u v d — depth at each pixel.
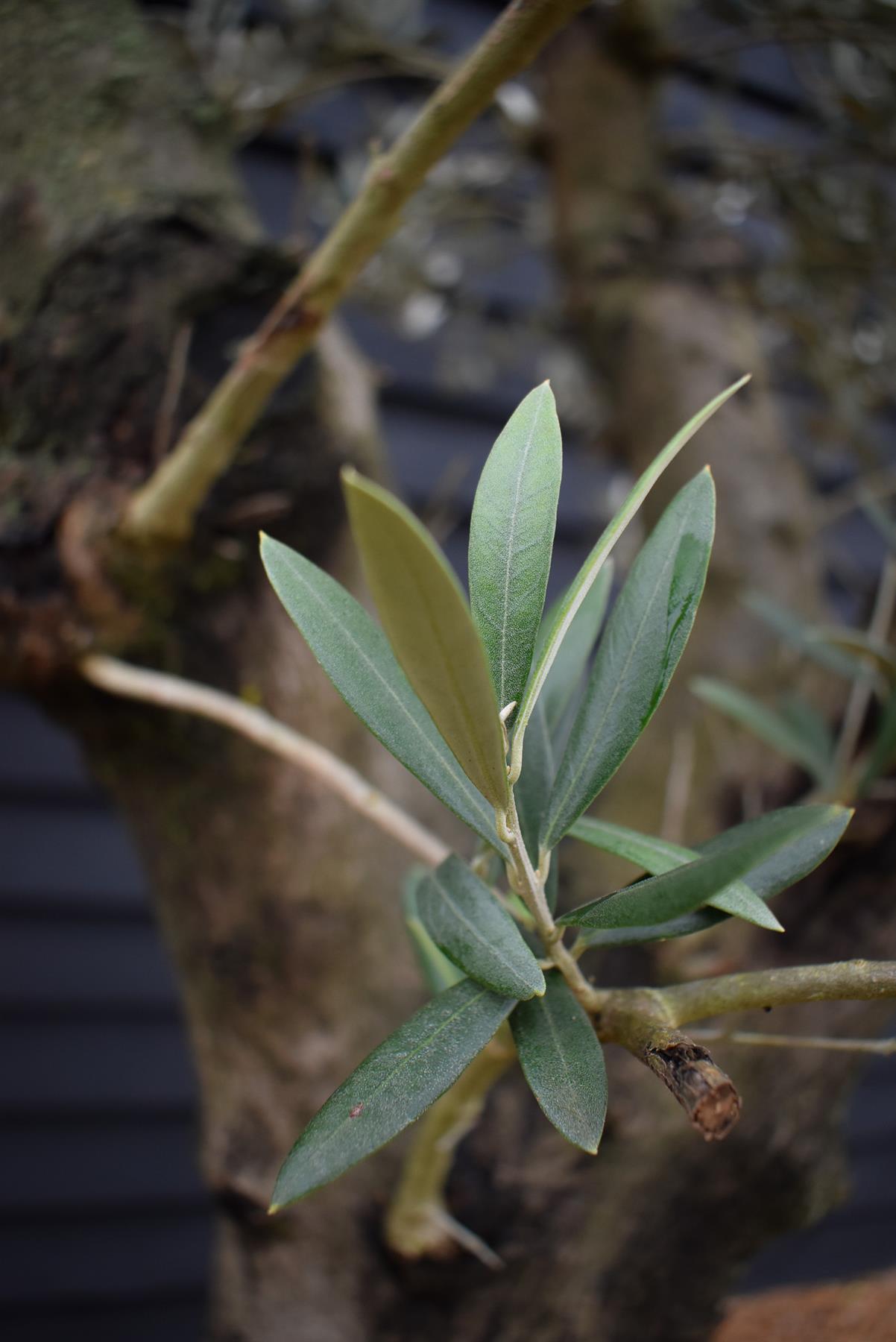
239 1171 0.49
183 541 0.43
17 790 1.16
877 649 0.42
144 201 0.45
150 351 0.44
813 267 0.83
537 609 0.25
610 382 0.80
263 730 0.39
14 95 0.47
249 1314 0.48
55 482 0.43
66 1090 1.22
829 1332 0.58
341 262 0.34
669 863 0.25
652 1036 0.25
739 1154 0.47
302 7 0.81
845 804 0.44
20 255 0.45
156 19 0.62
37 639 0.44
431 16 1.15
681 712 0.61
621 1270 0.48
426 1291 0.45
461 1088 0.33
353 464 0.49
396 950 0.50
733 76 0.98
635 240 0.80
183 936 0.51
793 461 0.76
